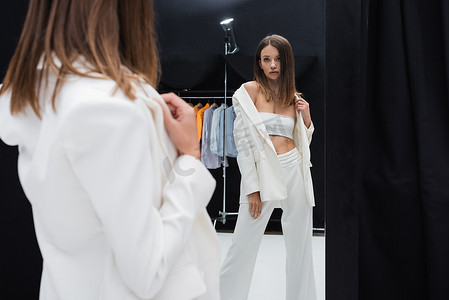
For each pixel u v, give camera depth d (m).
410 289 1.19
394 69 1.19
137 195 0.50
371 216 1.21
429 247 1.14
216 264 0.69
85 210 0.54
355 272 1.14
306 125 2.13
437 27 1.17
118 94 0.54
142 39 0.66
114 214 0.48
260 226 2.03
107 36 0.59
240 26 2.59
